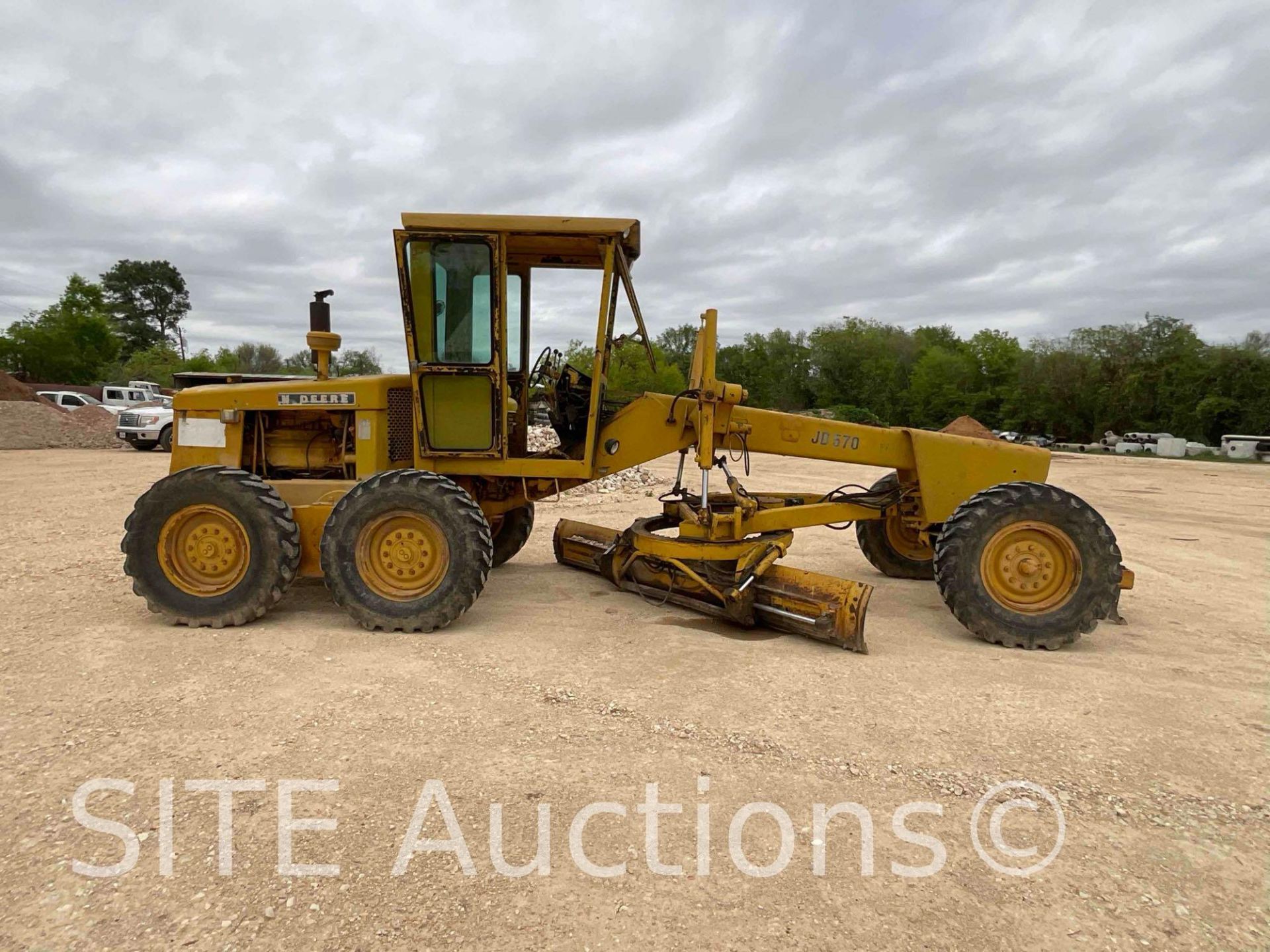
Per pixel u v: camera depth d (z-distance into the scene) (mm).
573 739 3078
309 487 5137
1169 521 10867
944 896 2166
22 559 6328
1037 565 4531
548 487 5363
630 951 1921
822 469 18625
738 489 5156
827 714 3396
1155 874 2293
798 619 4488
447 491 4488
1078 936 2014
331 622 4684
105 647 4094
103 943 1911
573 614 5004
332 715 3262
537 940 1953
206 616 4480
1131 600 5871
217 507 4492
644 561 5395
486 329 4922
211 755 2877
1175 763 3002
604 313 4996
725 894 2148
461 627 4648
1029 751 3074
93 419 24016
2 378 26828
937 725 3303
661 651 4262
